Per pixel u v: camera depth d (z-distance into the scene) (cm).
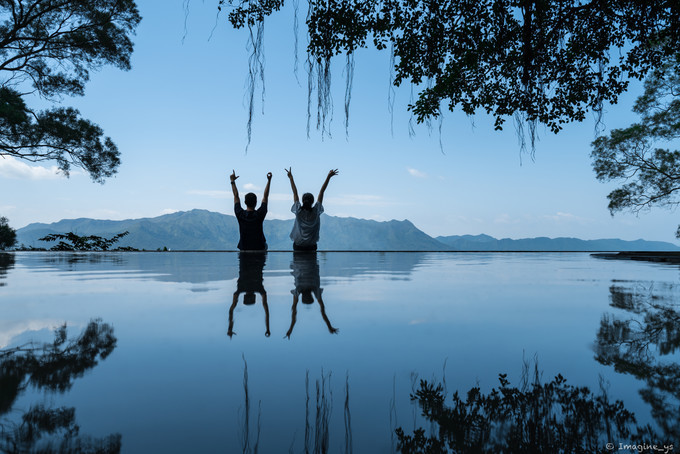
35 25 1235
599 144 1530
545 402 61
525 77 489
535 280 274
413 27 490
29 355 83
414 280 263
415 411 58
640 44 469
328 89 383
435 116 545
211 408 59
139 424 53
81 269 356
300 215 595
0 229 1720
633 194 1487
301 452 45
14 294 182
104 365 78
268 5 464
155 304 153
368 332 108
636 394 65
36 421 53
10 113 1204
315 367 78
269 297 172
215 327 112
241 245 615
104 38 1266
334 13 472
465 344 97
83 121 1389
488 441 49
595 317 133
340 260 525
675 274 339
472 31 484
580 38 481
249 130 361
